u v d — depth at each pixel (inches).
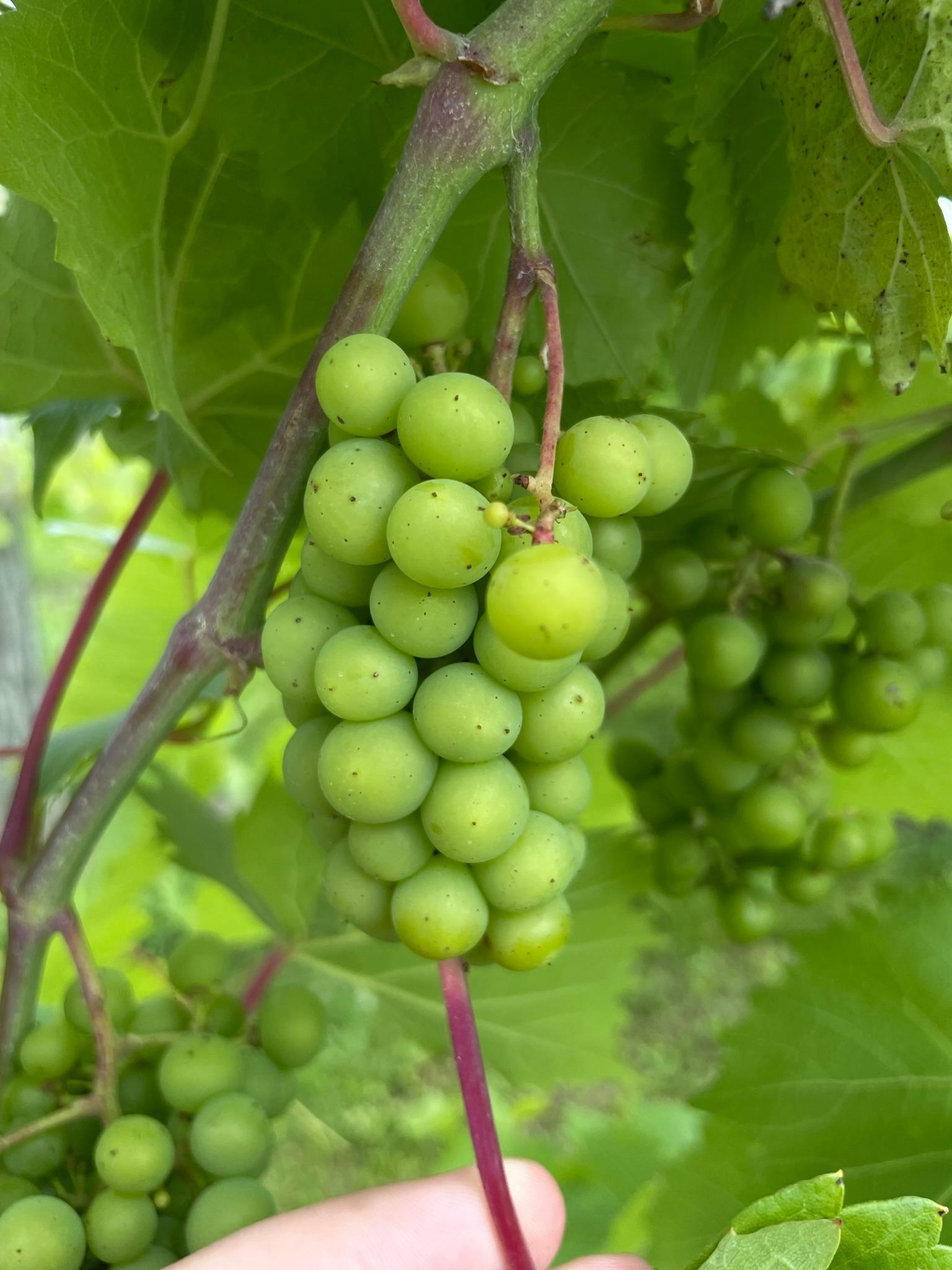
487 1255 7.3
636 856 11.6
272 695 15.9
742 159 9.0
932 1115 9.7
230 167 8.1
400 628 5.7
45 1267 7.1
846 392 12.1
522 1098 14.6
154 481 10.2
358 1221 7.1
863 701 9.3
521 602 4.8
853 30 7.4
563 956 11.8
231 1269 6.8
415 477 5.9
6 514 27.4
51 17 6.7
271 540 7.0
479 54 5.9
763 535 8.7
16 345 8.7
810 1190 5.7
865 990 10.0
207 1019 8.9
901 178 7.5
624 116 8.5
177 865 12.4
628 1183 14.0
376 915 6.7
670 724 13.1
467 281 9.1
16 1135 7.6
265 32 7.5
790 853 10.5
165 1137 7.5
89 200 6.9
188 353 9.1
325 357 5.9
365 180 8.3
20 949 8.5
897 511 11.6
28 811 8.9
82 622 9.7
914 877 13.0
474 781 5.9
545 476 5.3
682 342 10.2
